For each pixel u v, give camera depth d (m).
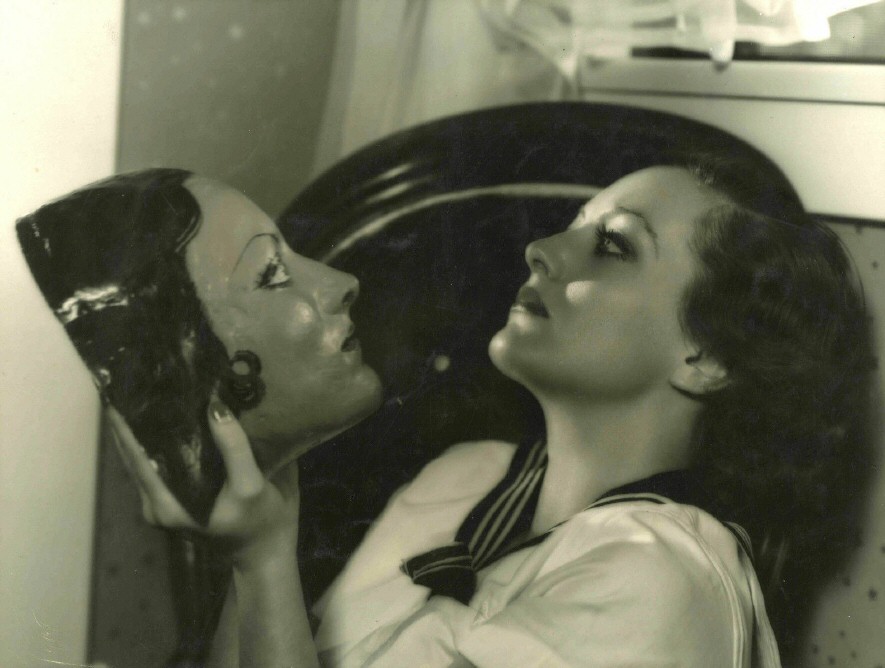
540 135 1.14
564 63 1.19
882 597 1.07
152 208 1.07
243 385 1.06
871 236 1.07
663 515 1.01
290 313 1.08
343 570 1.11
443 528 1.10
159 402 1.04
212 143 1.19
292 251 1.10
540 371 1.08
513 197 1.13
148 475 1.04
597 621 0.96
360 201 1.15
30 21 1.13
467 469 1.13
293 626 1.08
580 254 1.08
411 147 1.16
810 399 1.06
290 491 1.11
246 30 1.18
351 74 1.21
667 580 0.96
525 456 1.12
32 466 1.16
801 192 1.10
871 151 1.07
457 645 1.00
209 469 1.05
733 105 1.12
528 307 1.09
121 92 1.16
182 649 1.14
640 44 1.15
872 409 1.07
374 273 1.14
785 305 1.05
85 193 1.08
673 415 1.06
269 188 1.20
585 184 1.12
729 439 1.06
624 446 1.06
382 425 1.14
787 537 1.06
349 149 1.21
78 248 1.04
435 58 1.20
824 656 1.07
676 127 1.12
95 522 1.16
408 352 1.14
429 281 1.14
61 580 1.17
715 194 1.08
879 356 1.07
